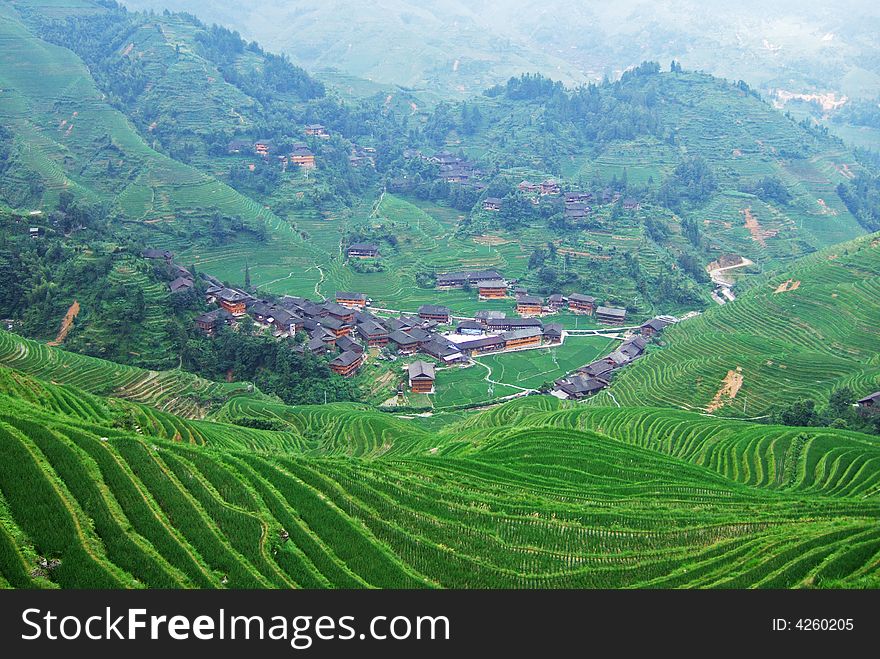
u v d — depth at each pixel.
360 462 75.62
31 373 108.44
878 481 79.19
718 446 96.06
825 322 147.12
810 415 106.69
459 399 138.25
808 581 49.38
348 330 160.38
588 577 53.28
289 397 131.75
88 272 137.62
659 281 199.38
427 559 55.50
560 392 143.25
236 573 50.06
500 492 71.31
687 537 60.34
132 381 114.88
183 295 143.75
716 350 141.25
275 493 62.09
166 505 56.38
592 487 76.06
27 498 52.88
